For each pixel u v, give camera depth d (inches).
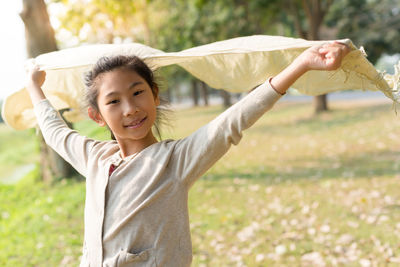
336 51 43.6
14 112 75.1
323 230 147.8
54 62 67.8
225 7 597.3
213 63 67.8
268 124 522.3
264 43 56.2
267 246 140.9
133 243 50.7
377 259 122.6
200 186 233.1
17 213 216.2
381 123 391.2
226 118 49.0
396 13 714.8
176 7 693.3
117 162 55.4
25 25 249.8
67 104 79.2
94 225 53.9
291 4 533.6
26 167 450.9
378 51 704.4
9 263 144.2
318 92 64.8
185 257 52.4
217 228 163.2
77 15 336.8
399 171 215.9
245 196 204.5
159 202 51.4
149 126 53.4
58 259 146.2
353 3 716.7
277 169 259.9
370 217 154.0
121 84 51.6
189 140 52.2
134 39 737.6
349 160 261.0
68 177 274.7
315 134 389.7
